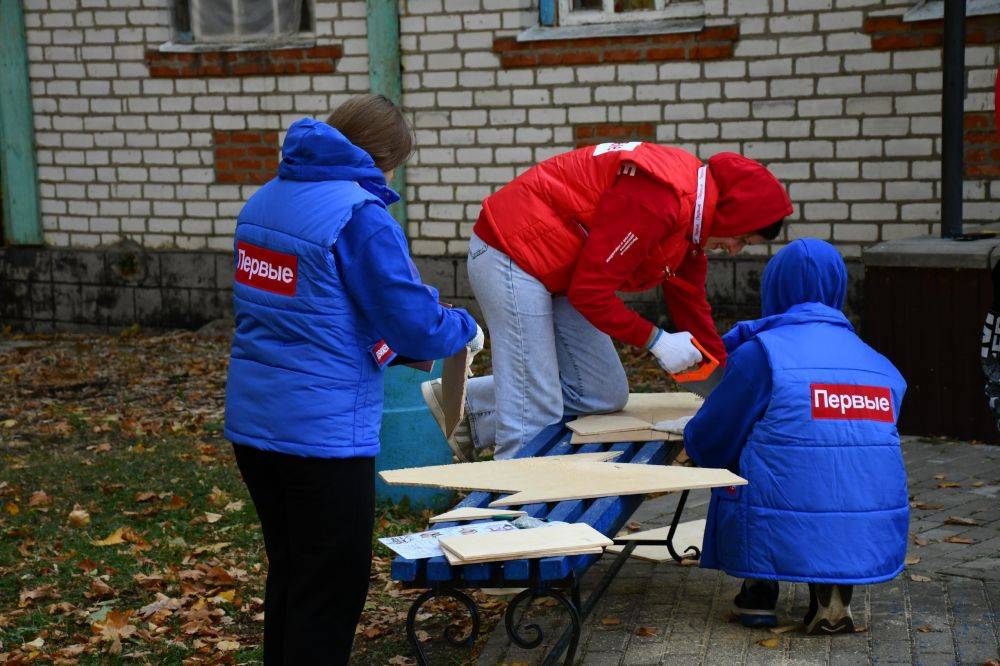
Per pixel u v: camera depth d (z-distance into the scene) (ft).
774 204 13.41
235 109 35.63
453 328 9.94
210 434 23.97
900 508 12.06
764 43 29.25
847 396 11.93
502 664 12.10
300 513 9.79
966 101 27.07
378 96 10.41
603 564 15.07
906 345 21.31
